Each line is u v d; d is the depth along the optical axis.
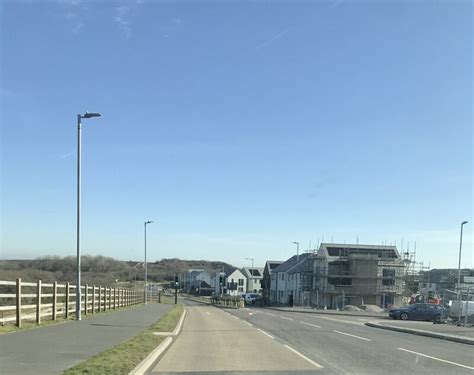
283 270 104.38
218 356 15.35
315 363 13.98
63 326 21.83
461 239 53.56
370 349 17.89
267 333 24.56
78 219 26.31
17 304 19.59
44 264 73.75
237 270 147.75
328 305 82.19
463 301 41.47
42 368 11.06
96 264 111.75
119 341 16.98
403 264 83.94
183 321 33.94
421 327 31.66
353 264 82.25
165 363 13.73
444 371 13.03
